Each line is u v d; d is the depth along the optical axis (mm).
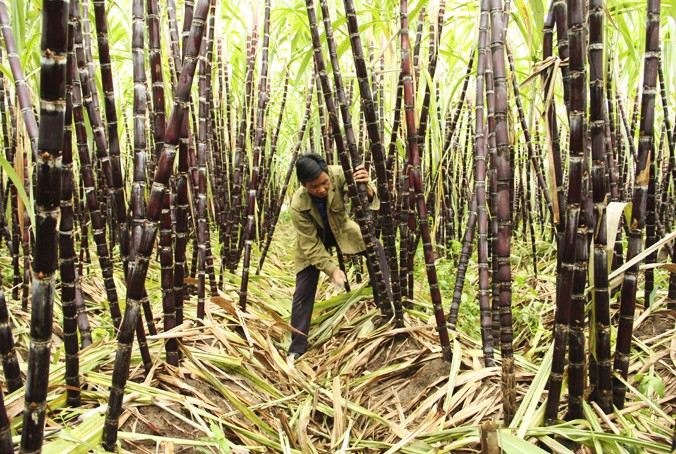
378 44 3809
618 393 1816
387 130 3791
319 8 3357
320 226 3035
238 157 3902
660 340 2354
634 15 3375
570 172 1484
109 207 3621
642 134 1651
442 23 3023
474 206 2736
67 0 947
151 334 2146
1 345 1605
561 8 1595
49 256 1057
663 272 3094
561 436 1633
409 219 2852
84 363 2039
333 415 2266
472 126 4016
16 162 1951
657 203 4180
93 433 1602
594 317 1660
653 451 1578
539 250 4539
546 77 1654
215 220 4879
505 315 1747
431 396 2154
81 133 2027
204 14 1383
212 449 1802
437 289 2328
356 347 2877
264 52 3127
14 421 1660
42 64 953
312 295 3023
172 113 1396
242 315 2783
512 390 1761
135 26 1751
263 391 2398
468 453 1807
